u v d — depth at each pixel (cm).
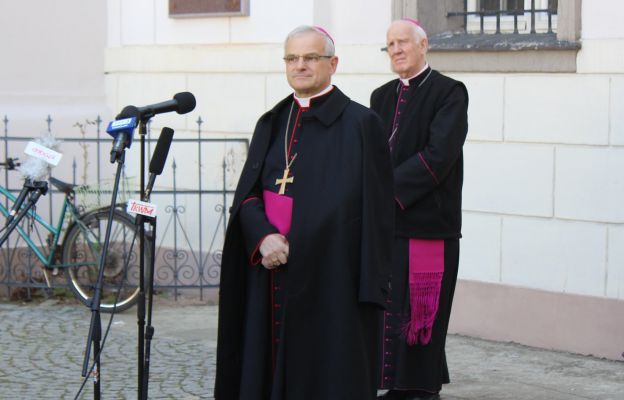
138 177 1680
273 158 840
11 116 1617
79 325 1401
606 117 1200
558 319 1254
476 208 1320
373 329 833
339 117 830
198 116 1614
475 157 1318
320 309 810
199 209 1550
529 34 1320
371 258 806
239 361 848
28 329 1378
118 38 1709
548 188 1255
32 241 1538
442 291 1038
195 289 1605
